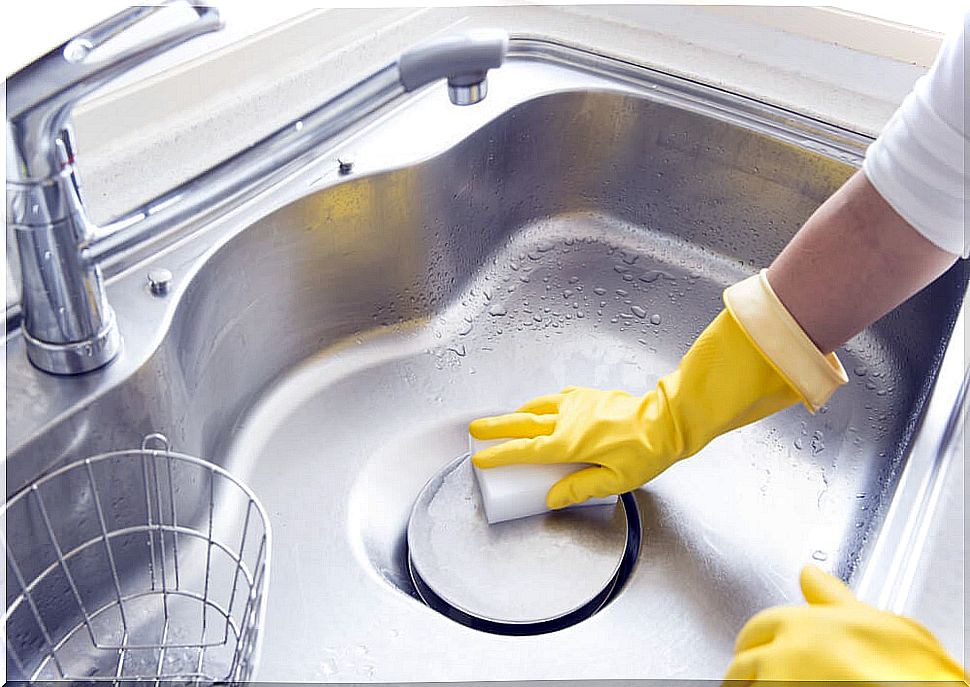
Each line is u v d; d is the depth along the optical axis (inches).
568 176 40.4
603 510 30.1
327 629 26.8
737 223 38.4
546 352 37.0
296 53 38.1
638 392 35.3
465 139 35.4
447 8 43.4
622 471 28.8
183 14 20.5
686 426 28.2
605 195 40.7
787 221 37.1
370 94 21.9
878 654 15.5
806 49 40.3
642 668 25.8
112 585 26.1
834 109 36.3
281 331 33.4
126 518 25.9
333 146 34.4
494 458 29.5
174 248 28.8
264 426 32.9
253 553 28.7
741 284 26.9
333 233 33.3
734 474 31.7
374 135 35.3
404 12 42.3
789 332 25.3
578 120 39.1
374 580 28.4
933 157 22.0
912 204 22.7
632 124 38.6
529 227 40.8
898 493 21.8
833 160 34.5
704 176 38.2
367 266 35.0
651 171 39.3
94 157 31.8
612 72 39.5
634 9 42.5
